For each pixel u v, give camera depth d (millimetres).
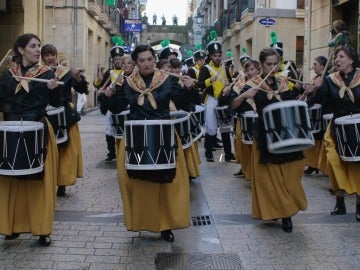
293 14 20781
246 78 6789
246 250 4734
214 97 9164
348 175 5520
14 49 4680
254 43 21547
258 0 21766
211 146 9570
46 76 4668
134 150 4445
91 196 6734
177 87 4707
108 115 9266
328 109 5762
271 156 5055
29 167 4367
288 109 4848
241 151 7469
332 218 5754
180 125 5809
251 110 6926
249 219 5742
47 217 4617
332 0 13820
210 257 4555
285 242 4953
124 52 8289
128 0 44188
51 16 21938
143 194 4613
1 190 4602
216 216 5863
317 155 8047
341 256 4574
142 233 5199
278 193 5117
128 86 4727
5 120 4746
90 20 24188
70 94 6414
